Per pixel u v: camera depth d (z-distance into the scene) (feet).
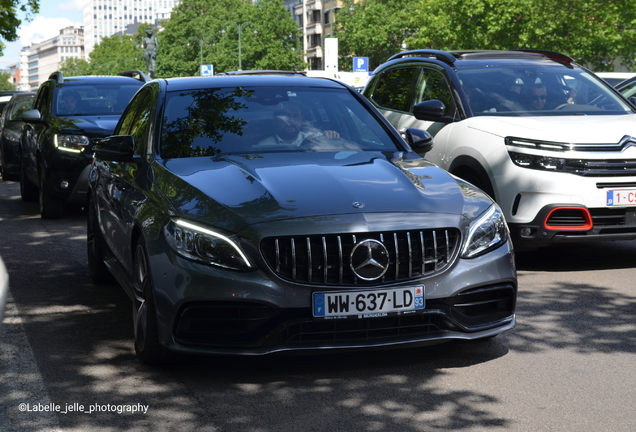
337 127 16.98
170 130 16.19
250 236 12.08
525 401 11.68
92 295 18.99
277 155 15.48
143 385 12.48
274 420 11.00
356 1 217.97
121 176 16.48
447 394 11.99
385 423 10.86
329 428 10.71
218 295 11.96
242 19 245.45
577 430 10.59
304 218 12.25
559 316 16.57
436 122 24.32
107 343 14.84
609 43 96.32
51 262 23.44
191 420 11.03
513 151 20.76
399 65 28.53
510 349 14.29
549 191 20.13
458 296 12.73
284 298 11.97
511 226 20.79
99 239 19.38
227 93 17.47
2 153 50.70
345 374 12.94
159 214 13.10
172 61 273.33
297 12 284.00
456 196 13.55
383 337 12.42
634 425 10.75
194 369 13.24
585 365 13.33
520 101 23.93
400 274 12.44
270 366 13.37
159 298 12.44
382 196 13.05
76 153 31.91
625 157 20.30
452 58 25.99
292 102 17.46
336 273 12.15
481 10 110.32
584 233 20.27
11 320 16.61
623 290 18.92
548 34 100.99
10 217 34.04
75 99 35.99
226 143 15.89
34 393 12.14
